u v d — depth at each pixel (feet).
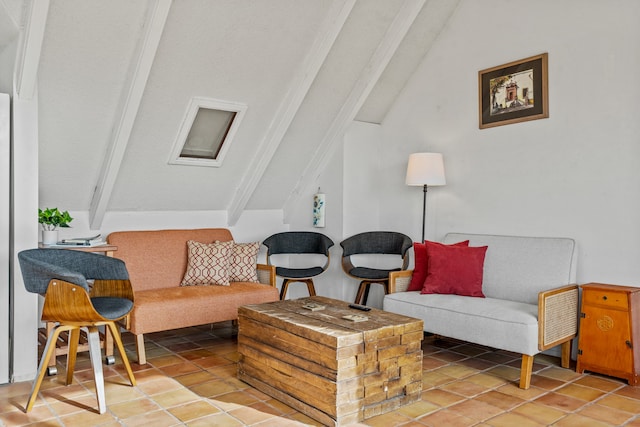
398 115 15.16
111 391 9.09
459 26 13.44
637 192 10.12
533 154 11.84
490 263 11.89
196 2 10.13
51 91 10.44
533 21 11.85
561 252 10.91
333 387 7.66
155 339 12.67
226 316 11.96
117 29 9.92
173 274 13.10
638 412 8.25
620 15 10.37
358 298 14.23
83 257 9.59
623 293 9.54
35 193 9.78
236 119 12.98
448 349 12.09
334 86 13.76
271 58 12.07
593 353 9.98
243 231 16.03
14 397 8.79
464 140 13.34
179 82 11.46
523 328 9.28
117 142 11.43
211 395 8.95
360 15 12.30
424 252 12.25
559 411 8.30
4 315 9.48
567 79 11.23
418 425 7.76
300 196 16.40
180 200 14.38
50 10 9.16
